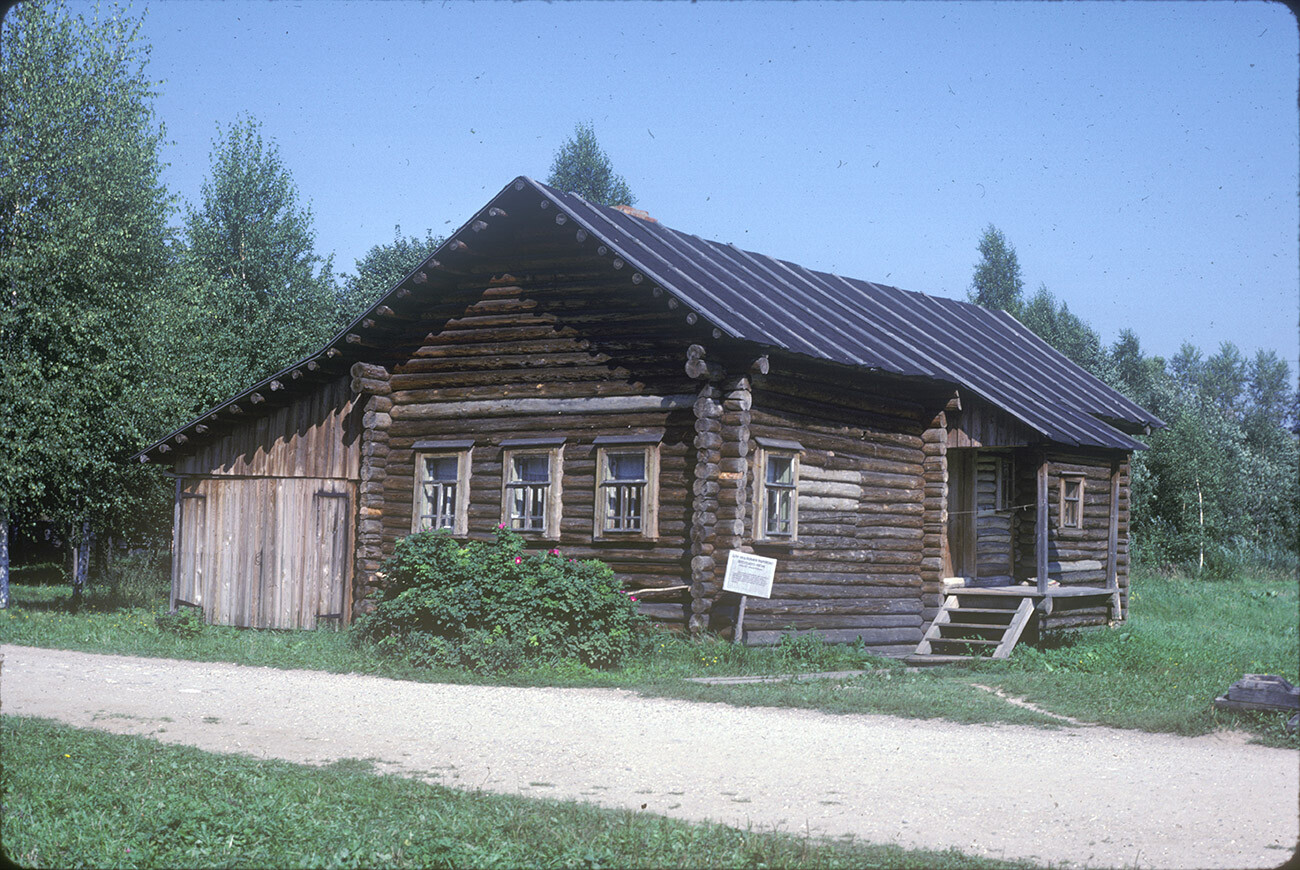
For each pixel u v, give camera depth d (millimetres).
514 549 16188
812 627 17953
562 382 18875
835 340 18969
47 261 24562
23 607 26859
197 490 21938
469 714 11844
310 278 46281
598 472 18203
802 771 9398
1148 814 8055
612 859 6816
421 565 15953
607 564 16938
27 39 26156
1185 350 99938
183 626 18766
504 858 6805
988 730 11492
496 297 19641
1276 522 54094
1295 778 9266
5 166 25094
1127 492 25281
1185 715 11797
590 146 60531
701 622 16812
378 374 20156
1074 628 21500
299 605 20594
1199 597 33438
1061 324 62344
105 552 35500
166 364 26906
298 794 8195
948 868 6723
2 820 7418
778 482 17734
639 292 18406
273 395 21359
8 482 23312
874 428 19500
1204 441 48219
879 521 19391
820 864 6742
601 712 12102
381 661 15250
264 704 12281
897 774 9312
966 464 21828
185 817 7457
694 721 11672
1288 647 23312
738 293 19188
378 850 6910
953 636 19906
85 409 24453
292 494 20953
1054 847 7250
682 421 17719
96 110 27453
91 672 14289
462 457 19422
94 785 8344
